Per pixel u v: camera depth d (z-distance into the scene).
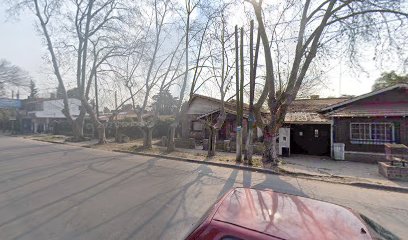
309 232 1.89
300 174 9.53
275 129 10.75
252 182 8.05
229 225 1.98
